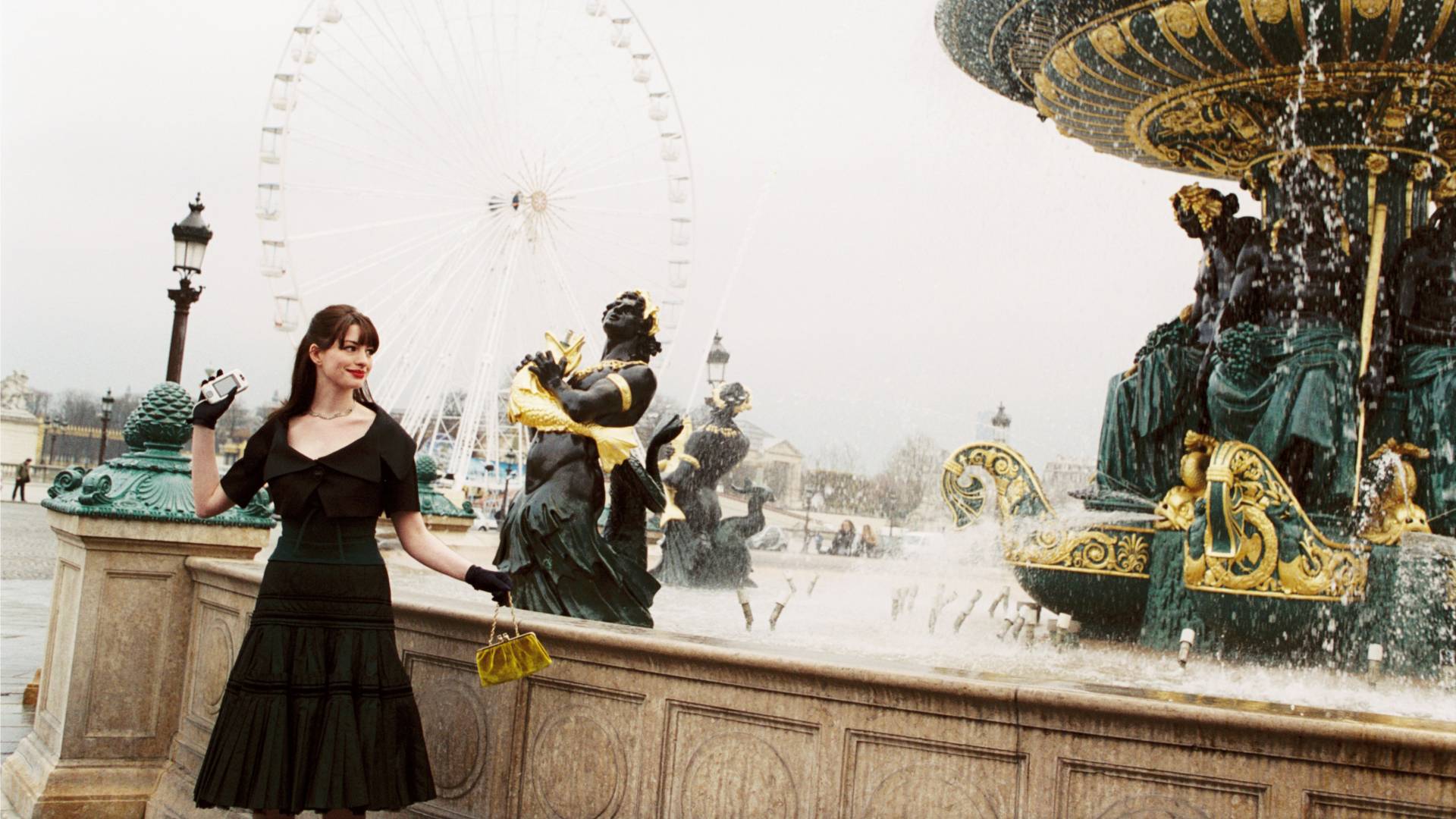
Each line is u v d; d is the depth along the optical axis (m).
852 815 3.48
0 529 31.92
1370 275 7.07
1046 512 7.58
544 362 5.78
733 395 10.62
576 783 4.05
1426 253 7.09
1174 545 7.01
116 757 5.86
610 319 6.09
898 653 6.16
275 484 3.97
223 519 6.01
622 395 5.82
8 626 12.61
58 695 6.04
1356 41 6.62
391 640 4.03
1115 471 7.69
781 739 3.64
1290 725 3.01
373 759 3.88
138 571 5.92
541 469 5.75
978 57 8.74
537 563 5.65
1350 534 6.77
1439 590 6.55
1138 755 3.17
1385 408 7.05
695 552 10.31
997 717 3.31
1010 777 3.29
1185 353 7.55
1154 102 7.75
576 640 4.05
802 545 15.46
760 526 10.56
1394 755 2.95
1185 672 6.10
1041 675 3.68
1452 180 7.52
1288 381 6.85
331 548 3.96
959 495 8.05
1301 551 6.45
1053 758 3.25
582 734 4.06
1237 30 6.79
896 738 3.45
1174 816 3.12
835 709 3.55
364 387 4.20
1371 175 7.17
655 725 3.88
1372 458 6.99
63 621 6.20
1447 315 7.08
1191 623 6.82
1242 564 6.50
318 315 4.09
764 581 11.29
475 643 4.41
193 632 5.89
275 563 3.96
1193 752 3.12
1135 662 6.41
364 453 4.02
